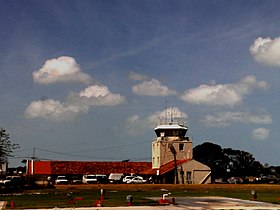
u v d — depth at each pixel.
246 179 130.25
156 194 69.12
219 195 67.88
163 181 104.31
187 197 62.72
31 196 63.91
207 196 65.06
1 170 115.12
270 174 162.00
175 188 86.38
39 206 46.88
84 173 115.38
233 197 62.78
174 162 106.19
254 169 154.88
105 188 84.00
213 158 150.25
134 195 65.75
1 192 75.06
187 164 104.56
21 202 52.16
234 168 152.75
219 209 45.09
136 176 110.00
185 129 113.69
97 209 44.09
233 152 153.25
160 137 113.12
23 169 159.88
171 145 111.06
